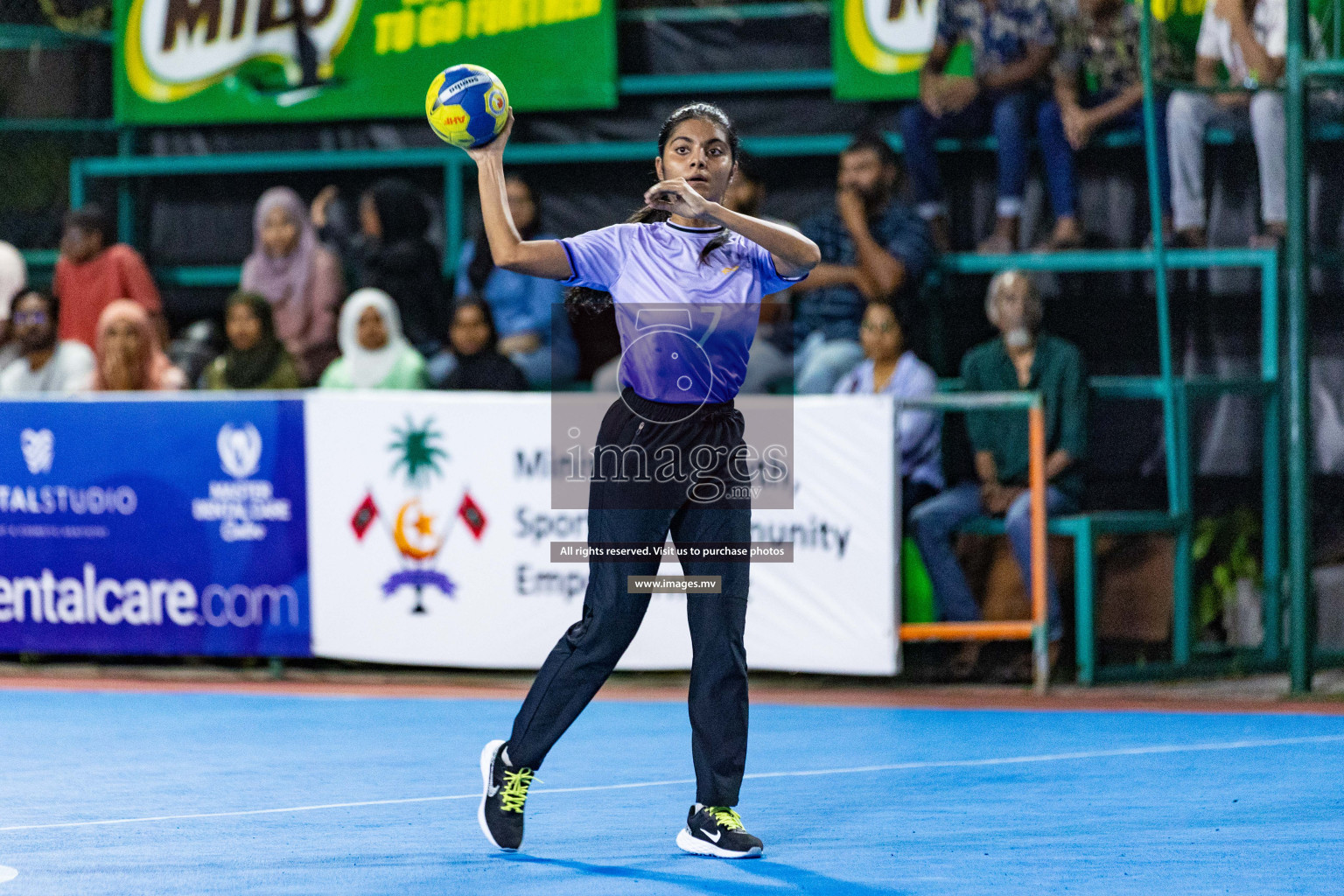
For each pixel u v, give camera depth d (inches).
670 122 538.3
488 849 555.8
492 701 935.7
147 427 1013.2
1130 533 991.6
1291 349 946.1
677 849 554.3
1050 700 920.9
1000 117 1104.8
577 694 544.4
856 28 1163.3
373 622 986.7
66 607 1030.4
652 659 940.0
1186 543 1013.2
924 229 1078.4
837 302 1071.6
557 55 1225.4
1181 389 1026.1
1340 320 1076.5
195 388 1203.9
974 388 1011.3
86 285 1210.0
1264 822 589.0
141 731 832.9
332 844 565.3
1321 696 936.9
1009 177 1108.5
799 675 1008.2
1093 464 1107.3
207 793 666.2
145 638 1020.5
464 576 970.7
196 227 1321.4
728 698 539.2
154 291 1224.8
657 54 1246.3
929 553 978.7
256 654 1006.4
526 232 1171.3
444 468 970.1
